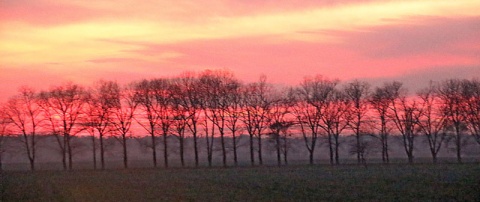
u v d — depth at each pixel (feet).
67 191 187.21
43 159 412.36
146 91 368.07
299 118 370.53
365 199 148.25
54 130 363.97
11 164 396.37
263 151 411.75
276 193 167.02
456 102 359.66
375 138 369.30
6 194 178.19
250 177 236.02
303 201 147.13
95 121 364.79
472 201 138.62
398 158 395.96
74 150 387.75
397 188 171.32
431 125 360.48
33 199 164.66
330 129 369.30
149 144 371.15
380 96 368.07
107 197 165.37
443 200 142.41
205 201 150.10
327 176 229.45
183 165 364.38
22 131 363.97
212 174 266.36
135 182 223.71
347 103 369.91
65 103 365.40
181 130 367.45
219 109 372.99
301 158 421.59
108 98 366.84
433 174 217.97
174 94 369.71
